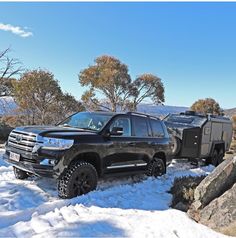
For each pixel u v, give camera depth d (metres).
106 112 8.11
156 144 8.80
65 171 6.31
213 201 5.83
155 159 8.89
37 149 6.27
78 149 6.47
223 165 6.30
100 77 46.91
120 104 49.00
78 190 6.50
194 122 12.34
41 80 36.66
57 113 39.59
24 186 7.00
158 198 7.01
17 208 5.68
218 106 54.56
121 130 7.35
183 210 6.27
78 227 4.80
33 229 4.69
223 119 13.91
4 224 4.96
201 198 5.95
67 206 5.91
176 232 4.96
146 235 4.74
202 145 12.02
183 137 11.62
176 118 12.83
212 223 5.43
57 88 38.84
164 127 9.51
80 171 6.47
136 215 5.62
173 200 6.75
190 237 4.81
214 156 13.34
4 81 21.80
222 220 5.38
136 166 8.12
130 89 49.06
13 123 32.78
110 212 5.71
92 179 6.73
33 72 36.72
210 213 5.62
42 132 6.41
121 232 4.79
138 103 49.88
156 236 4.74
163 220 5.43
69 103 40.81
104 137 7.18
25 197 6.28
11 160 6.73
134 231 4.88
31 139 6.41
